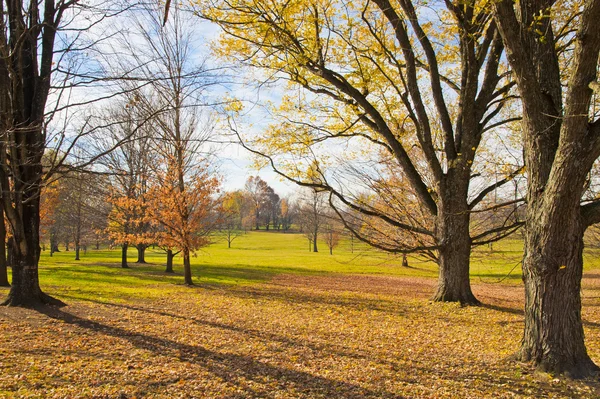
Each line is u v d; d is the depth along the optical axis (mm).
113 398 5133
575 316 5664
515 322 10102
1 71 8195
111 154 23672
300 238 84625
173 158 18484
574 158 5180
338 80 11484
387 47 11633
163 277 22812
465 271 12312
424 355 7352
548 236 5633
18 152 9734
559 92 6219
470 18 10641
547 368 5648
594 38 4738
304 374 6305
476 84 11555
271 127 12484
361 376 6211
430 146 11867
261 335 8836
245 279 24203
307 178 12102
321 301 14492
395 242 13969
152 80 7480
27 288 10414
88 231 35438
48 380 5555
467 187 12031
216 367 6531
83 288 16016
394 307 12789
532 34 6285
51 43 10406
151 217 19703
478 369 6344
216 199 20391
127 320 9844
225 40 10992
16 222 10055
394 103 12758
